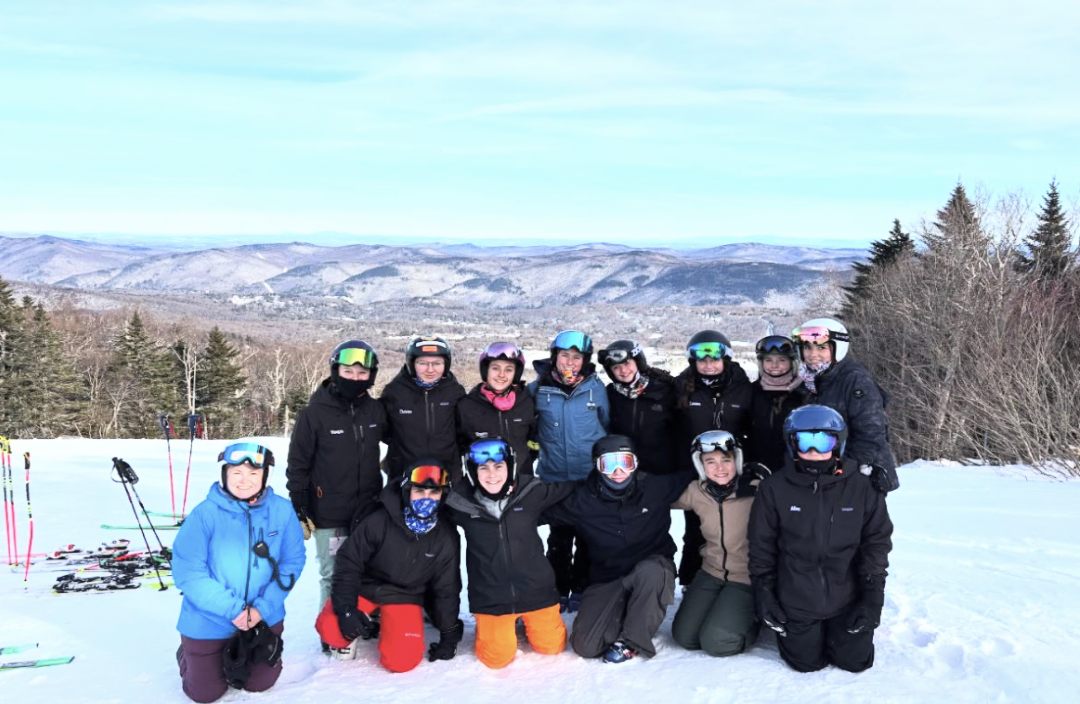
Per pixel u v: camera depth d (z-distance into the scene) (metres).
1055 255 29.83
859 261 38.12
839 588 4.03
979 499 9.52
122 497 11.73
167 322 117.94
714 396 5.12
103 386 55.03
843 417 4.64
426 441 5.07
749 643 4.48
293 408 56.28
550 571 4.54
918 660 4.07
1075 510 8.45
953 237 26.72
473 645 4.84
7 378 47.84
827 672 4.03
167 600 6.06
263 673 4.08
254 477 4.10
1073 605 4.77
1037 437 16.59
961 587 5.24
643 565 4.42
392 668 4.37
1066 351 21.39
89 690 4.17
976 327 22.75
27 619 5.50
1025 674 3.77
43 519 9.88
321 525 4.92
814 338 4.72
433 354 4.99
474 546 4.47
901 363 25.78
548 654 4.55
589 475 4.77
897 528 7.54
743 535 4.51
